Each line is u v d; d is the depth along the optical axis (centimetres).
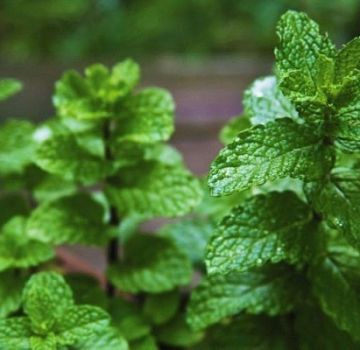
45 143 60
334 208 52
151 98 60
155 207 59
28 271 64
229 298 57
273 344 58
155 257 61
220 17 154
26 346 54
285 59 52
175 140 107
